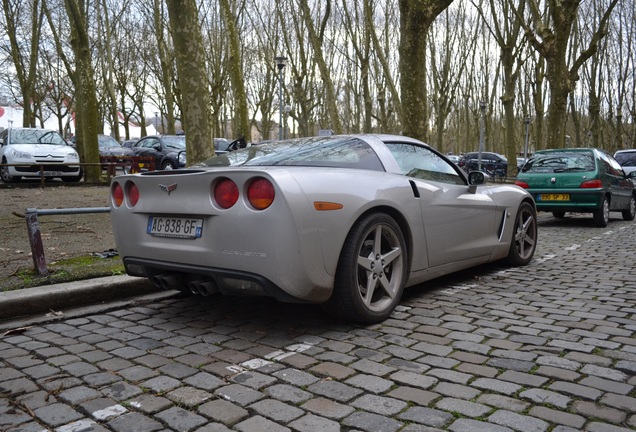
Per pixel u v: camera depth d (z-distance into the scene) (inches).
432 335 139.9
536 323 149.3
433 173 189.5
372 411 96.9
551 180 418.0
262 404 100.5
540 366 117.0
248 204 132.0
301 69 1210.0
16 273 193.6
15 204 415.8
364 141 170.7
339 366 118.7
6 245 257.4
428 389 106.1
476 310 163.6
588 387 105.6
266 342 136.1
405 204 161.9
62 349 133.4
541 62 1095.6
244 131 741.9
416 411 96.6
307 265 129.9
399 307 168.1
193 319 158.7
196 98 294.4
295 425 92.2
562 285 198.7
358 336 139.6
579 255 273.0
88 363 123.4
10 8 945.5
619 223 458.0
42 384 111.7
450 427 90.4
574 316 155.8
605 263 247.4
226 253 134.1
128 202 160.7
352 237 141.7
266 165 153.6
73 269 197.8
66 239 276.1
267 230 127.7
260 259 128.9
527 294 184.1
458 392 104.3
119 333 145.9
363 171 157.4
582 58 711.1
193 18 289.3
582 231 393.4
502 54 1035.3
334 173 144.9
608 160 442.9
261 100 1651.1
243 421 94.0
